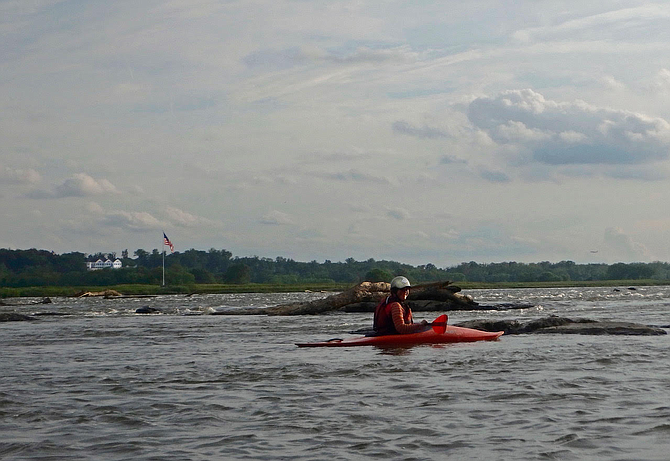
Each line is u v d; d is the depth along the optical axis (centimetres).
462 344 1522
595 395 854
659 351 1334
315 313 3300
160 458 600
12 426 731
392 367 1144
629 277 18012
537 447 613
